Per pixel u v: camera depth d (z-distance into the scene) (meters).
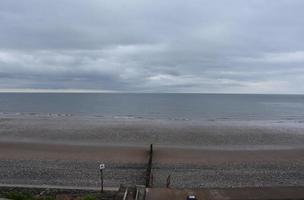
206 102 138.75
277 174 22.03
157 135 38.31
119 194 13.36
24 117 62.53
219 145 32.91
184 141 34.81
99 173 21.88
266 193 12.45
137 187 13.16
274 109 96.25
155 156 27.41
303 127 47.66
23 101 139.00
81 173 21.80
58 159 26.09
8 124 48.44
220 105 115.25
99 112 81.62
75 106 106.31
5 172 21.92
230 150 30.47
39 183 19.34
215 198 11.95
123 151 29.36
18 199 13.34
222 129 44.09
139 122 53.00
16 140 34.56
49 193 16.16
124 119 59.66
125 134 38.88
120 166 23.92
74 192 16.42
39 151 29.30
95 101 142.12
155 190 12.77
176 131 41.59
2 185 17.47
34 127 44.91
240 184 19.72
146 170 22.67
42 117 63.03
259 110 91.69
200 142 34.34
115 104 118.00
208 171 22.69
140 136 37.56
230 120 59.62
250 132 41.56
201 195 12.24
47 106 106.69
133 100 154.88
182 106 107.69
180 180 20.47
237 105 116.31
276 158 27.22
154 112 82.00
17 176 20.95
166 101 144.75
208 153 29.00
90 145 32.16
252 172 22.50
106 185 19.06
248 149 31.03
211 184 19.67
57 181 19.83
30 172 21.95
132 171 22.50
